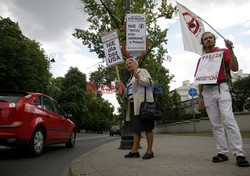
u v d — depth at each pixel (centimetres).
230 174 414
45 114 861
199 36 589
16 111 752
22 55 3456
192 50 587
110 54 845
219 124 541
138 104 609
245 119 2023
